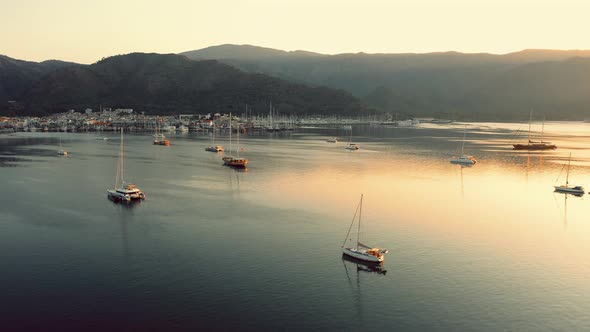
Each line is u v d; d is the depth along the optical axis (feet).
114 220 385.09
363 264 293.23
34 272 274.98
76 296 245.86
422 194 507.71
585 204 466.29
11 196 472.85
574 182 594.65
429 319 229.86
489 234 360.07
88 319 223.92
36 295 246.47
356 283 265.95
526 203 468.75
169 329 217.15
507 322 228.43
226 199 469.16
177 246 321.93
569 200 485.15
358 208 434.71
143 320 223.92
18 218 388.16
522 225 387.14
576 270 290.15
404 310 237.86
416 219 399.24
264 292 253.24
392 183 574.15
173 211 416.67
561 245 336.70
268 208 431.43
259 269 282.77
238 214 408.05
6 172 632.79
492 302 247.29
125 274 273.54
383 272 282.15
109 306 236.02
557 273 285.02
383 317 230.48
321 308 237.86
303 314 231.91
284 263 292.81
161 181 572.92
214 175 624.18
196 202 453.58
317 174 640.58
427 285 265.95
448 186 558.97
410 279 273.13
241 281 265.95
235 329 217.97
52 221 380.37
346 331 218.38
